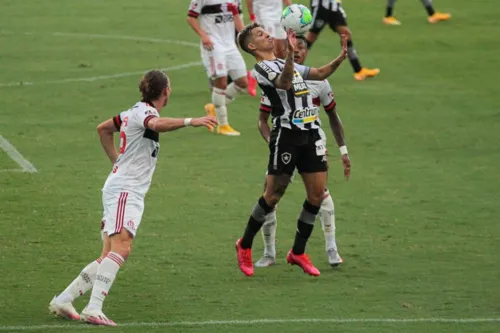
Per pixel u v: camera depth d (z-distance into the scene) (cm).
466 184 4147
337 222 3662
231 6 4959
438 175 4275
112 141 2806
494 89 5825
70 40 7344
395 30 7481
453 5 8375
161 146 4750
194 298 2892
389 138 4866
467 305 2838
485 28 7500
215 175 4275
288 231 3575
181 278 3080
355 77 6078
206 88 5934
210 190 4059
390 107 5453
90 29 7756
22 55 6838
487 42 7044
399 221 3669
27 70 6388
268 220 3170
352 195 3997
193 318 2719
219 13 4950
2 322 2677
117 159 2730
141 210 2709
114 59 6738
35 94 5747
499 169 4366
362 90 5831
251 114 5391
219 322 2681
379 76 6166
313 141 2978
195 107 5447
